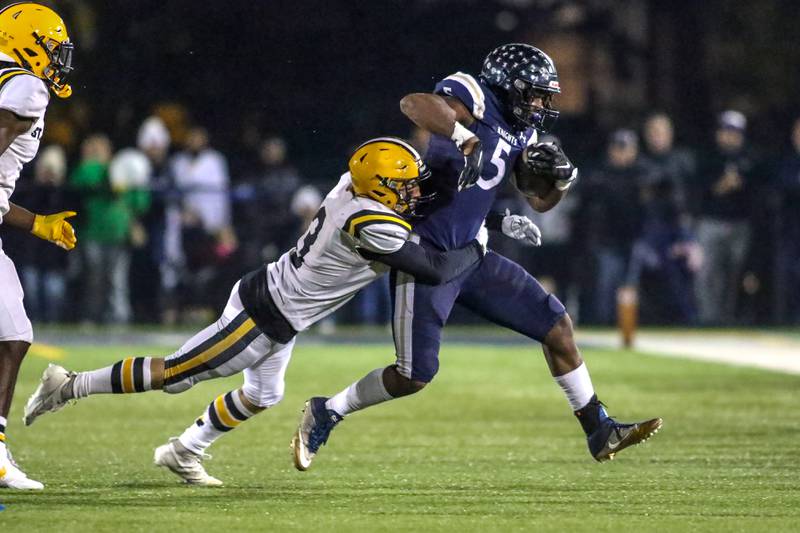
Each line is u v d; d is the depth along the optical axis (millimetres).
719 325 57969
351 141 66500
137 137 65062
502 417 32406
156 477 23719
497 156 22781
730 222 57281
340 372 42250
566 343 23453
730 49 73438
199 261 56781
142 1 65125
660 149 57906
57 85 22422
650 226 57125
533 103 22781
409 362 22750
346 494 22125
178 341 51375
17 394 35969
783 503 21344
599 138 68938
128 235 55906
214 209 56594
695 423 31391
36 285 55844
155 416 32125
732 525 19531
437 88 22859
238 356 22172
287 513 20328
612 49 72500
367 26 67000
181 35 65750
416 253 22031
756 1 73188
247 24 66125
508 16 69250
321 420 23312
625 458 26219
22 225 23234
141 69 65375
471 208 22766
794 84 73062
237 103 66438
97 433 29250
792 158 57469
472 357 48000
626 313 51688
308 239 22078
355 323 59094
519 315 23391
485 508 20859
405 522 19656
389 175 21469
